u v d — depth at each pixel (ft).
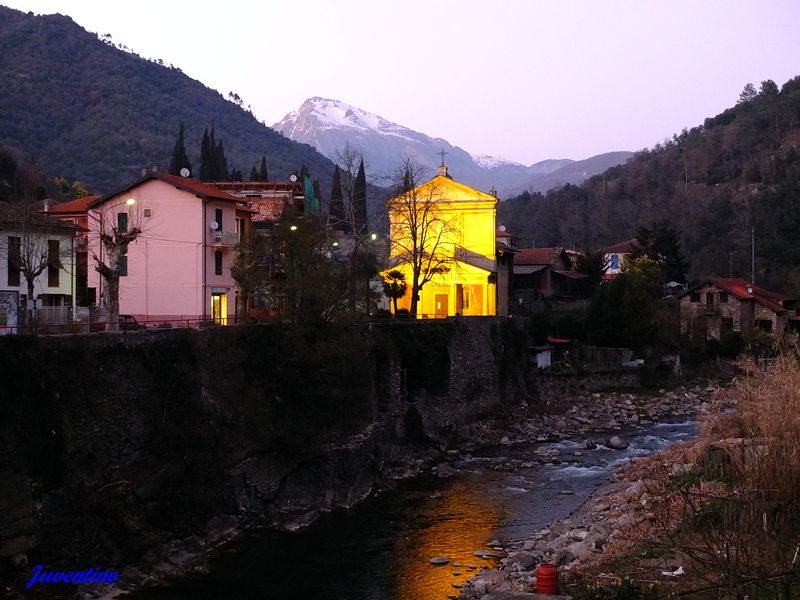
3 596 97.04
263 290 201.46
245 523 138.21
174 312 199.31
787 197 525.34
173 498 127.75
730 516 79.36
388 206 260.21
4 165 344.08
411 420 202.80
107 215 203.10
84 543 111.14
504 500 154.92
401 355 204.13
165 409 134.31
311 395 163.84
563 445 212.02
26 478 107.04
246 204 222.69
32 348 112.06
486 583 103.91
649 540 95.76
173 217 200.23
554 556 109.81
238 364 152.76
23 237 168.66
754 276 462.60
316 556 123.54
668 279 419.95
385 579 113.29
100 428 122.31
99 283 207.41
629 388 291.38
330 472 156.15
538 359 282.15
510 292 335.88
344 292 186.91
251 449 145.18
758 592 68.03
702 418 167.43
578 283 403.54
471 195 297.53
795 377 97.45
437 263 271.28
